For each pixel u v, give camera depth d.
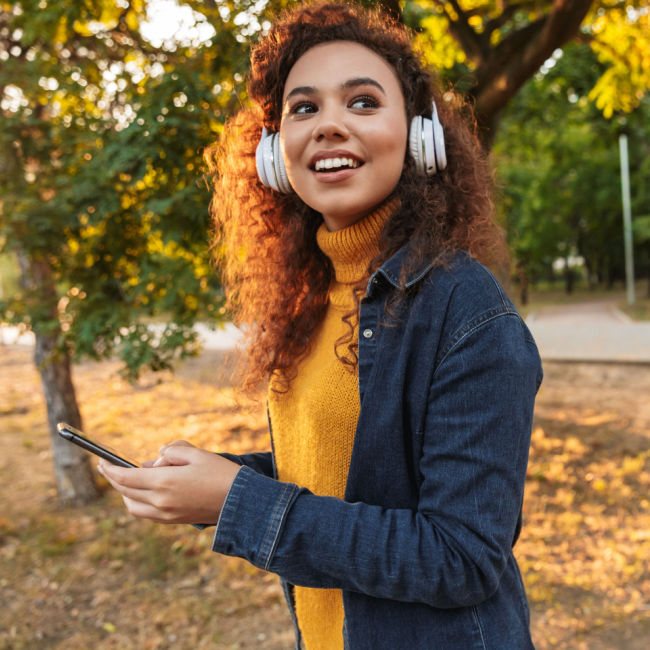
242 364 1.38
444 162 0.99
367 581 0.79
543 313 22.38
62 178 3.71
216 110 3.13
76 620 3.68
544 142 12.17
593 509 4.63
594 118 7.18
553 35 3.39
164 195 3.24
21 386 11.58
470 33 4.35
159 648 3.34
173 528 4.84
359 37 0.96
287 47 1.02
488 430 0.79
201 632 3.45
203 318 3.63
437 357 0.86
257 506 0.82
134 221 3.68
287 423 1.14
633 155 26.61
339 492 1.00
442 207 0.96
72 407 5.54
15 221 3.76
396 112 0.95
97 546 4.54
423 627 0.90
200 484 0.85
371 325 0.95
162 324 3.98
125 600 3.87
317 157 0.95
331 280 1.19
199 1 3.05
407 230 0.97
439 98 1.10
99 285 3.91
